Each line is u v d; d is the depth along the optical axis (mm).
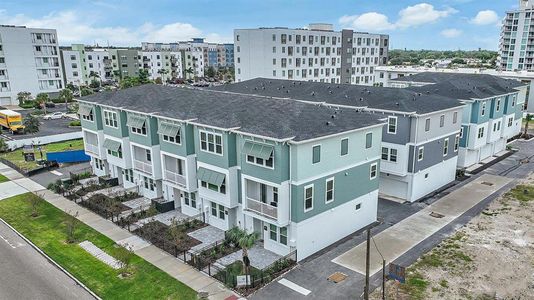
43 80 102312
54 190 39438
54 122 75062
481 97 42719
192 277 24000
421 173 35719
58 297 22188
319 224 26656
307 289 22562
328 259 25891
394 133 34844
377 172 30578
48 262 26141
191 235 29672
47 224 31938
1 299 22016
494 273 23641
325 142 25484
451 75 63656
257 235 24484
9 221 32531
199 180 30109
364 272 24188
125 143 37781
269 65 98688
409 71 92062
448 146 38656
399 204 35031
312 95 46188
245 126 26922
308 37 103125
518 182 39812
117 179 40844
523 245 26891
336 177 27047
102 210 33781
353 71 117938
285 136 24094
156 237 29062
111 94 41688
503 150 51750
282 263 24734
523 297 21344
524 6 150500
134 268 25078
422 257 25719
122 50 144750
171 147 32344
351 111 31125
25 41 97688
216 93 36938
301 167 24328
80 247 28016
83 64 136375
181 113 32031
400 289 22234
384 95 39688
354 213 29391
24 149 51344
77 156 49062
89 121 41688
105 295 22312
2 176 44500
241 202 28688
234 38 103750
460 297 21422
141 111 34531
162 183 35812
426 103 36531
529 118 69188
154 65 156375
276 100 32406
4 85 96562
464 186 39156
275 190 26750
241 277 22422
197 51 175000
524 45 149375
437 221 31219
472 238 28094
